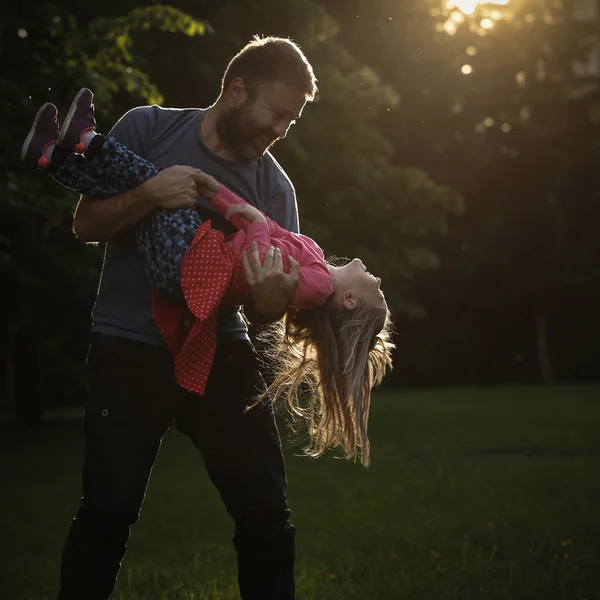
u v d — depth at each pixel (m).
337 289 4.35
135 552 8.47
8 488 13.84
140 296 4.18
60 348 25.50
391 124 31.64
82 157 4.10
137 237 4.13
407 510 10.50
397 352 46.25
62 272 18.88
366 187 20.19
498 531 8.99
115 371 4.14
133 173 4.06
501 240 44.62
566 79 45.06
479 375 47.47
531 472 13.98
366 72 20.45
